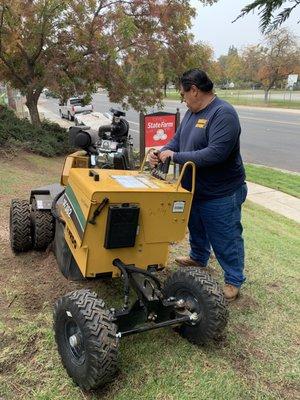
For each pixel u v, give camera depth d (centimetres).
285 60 4269
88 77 1301
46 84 1280
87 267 302
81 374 269
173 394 278
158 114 880
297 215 800
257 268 482
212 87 357
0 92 2466
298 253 557
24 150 1147
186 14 1345
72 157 429
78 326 267
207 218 377
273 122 2562
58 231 375
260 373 304
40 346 314
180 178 314
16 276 413
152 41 1301
